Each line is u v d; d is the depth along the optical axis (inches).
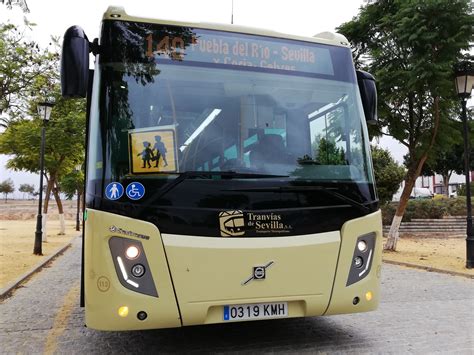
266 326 235.8
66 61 166.2
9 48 539.2
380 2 512.7
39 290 356.8
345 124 200.2
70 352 198.4
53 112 700.7
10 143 727.1
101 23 184.1
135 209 163.0
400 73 471.5
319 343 206.7
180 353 193.9
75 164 847.1
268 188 174.9
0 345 209.8
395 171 880.3
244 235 169.5
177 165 170.9
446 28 450.9
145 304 159.9
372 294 186.5
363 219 186.5
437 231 861.8
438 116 506.9
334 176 186.5
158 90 178.7
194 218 165.9
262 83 191.3
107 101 173.8
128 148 168.9
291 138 188.4
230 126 182.4
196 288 163.3
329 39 210.1
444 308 280.1
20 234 986.1
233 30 193.2
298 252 173.9
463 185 1384.1
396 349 198.4
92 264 163.5
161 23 185.6
